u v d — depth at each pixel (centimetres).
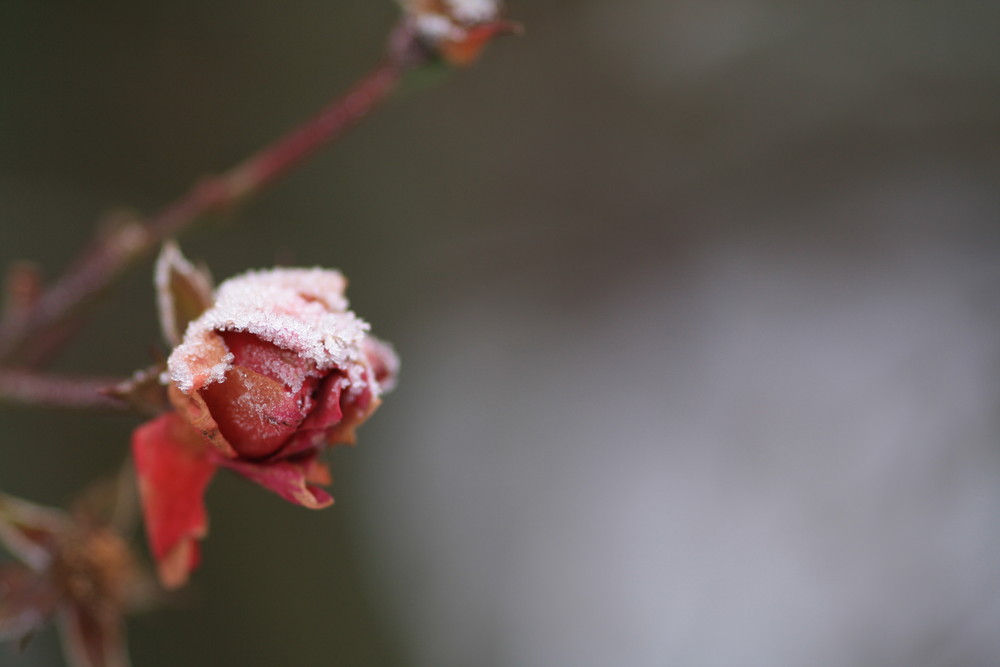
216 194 50
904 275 108
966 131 110
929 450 94
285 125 107
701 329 110
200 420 43
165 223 51
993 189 109
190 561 45
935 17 107
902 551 90
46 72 96
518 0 112
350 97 50
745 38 109
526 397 109
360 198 110
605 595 97
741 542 96
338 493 101
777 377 104
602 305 114
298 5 108
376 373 45
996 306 102
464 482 105
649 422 106
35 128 95
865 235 110
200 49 104
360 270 109
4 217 92
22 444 85
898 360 101
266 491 97
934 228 110
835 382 101
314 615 94
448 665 97
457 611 100
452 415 108
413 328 111
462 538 103
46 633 71
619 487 103
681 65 111
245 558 93
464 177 115
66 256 93
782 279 111
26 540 50
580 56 112
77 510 51
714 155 115
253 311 43
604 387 109
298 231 106
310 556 96
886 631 88
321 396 43
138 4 101
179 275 45
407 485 105
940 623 87
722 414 103
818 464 97
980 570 87
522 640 98
